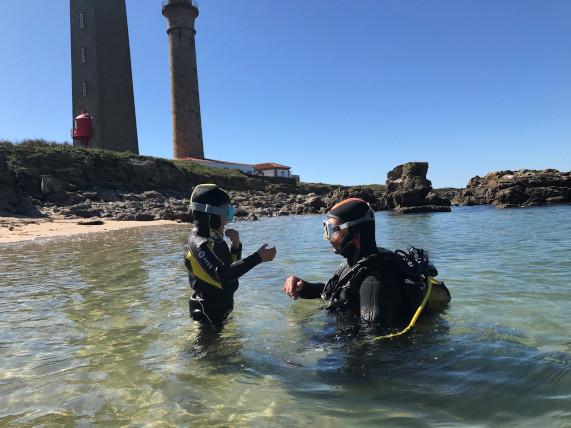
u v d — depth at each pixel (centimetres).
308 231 1595
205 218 399
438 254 836
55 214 2295
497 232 1263
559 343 325
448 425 220
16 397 273
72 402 265
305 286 425
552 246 878
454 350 316
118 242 1271
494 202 3434
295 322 408
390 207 3406
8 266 841
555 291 491
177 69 5806
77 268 789
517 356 302
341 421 231
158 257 917
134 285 617
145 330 405
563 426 212
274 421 234
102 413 250
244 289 566
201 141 6025
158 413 248
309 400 256
